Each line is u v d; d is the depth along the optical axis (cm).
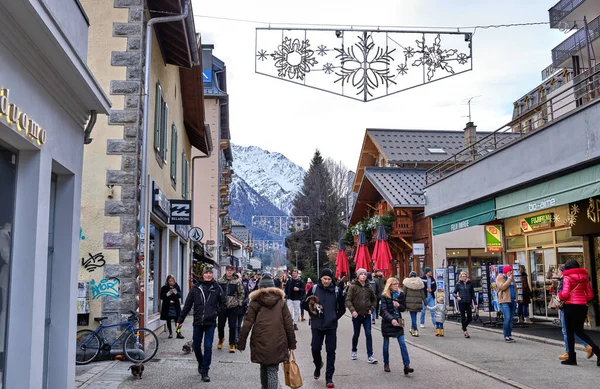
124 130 1255
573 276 1046
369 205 3581
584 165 1227
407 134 3716
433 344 1384
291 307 1934
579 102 1705
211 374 1005
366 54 984
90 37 1284
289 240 7625
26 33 579
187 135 2447
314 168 7888
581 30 2334
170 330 1557
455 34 1008
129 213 1230
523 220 1912
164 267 1678
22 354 623
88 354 1139
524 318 1788
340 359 1175
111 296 1198
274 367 741
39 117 658
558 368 1009
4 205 630
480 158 1706
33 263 642
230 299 1304
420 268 2944
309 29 982
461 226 1908
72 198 811
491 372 982
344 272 3070
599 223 1463
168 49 1636
